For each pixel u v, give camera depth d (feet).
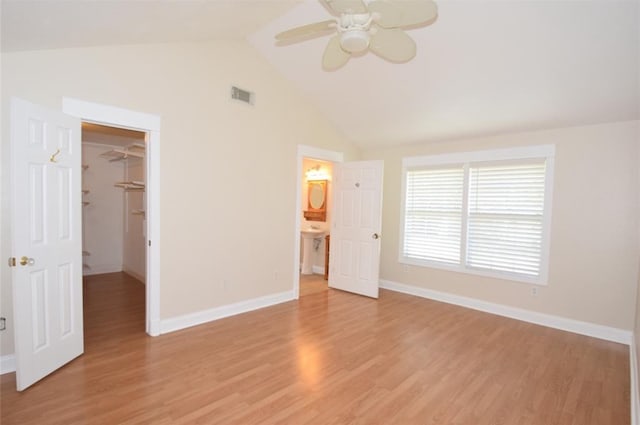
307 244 20.47
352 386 7.99
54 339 8.09
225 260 12.41
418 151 16.35
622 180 11.19
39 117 7.54
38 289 7.60
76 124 8.69
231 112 12.33
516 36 9.04
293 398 7.42
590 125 11.74
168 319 10.90
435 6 6.08
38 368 7.63
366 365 9.07
